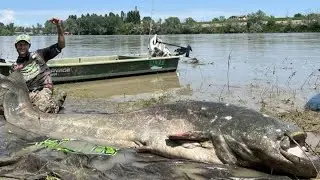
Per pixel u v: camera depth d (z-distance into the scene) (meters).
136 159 6.32
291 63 19.33
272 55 23.86
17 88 8.83
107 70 14.88
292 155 5.63
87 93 12.34
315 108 9.73
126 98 11.53
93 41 44.19
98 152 6.38
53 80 13.58
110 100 11.23
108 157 6.20
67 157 6.15
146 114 7.03
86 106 10.38
